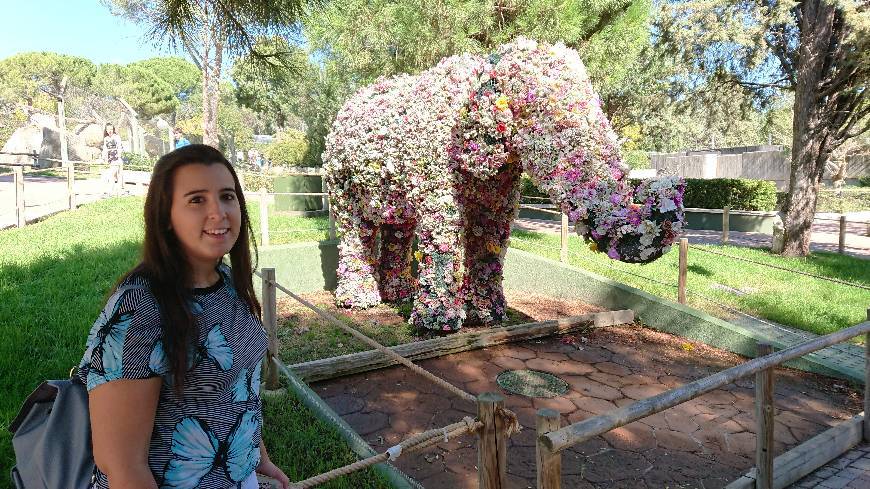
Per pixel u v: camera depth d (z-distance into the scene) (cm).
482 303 597
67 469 131
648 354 556
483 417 198
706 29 1012
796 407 448
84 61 3678
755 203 1622
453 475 324
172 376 121
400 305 688
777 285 824
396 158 548
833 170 2641
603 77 1193
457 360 514
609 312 642
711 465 349
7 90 3434
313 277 780
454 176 522
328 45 1406
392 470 302
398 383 458
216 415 132
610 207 399
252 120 4322
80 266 630
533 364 514
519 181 556
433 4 996
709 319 590
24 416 141
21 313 462
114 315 118
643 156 2228
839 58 988
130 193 1370
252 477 147
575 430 189
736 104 1267
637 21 1112
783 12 936
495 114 469
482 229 579
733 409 432
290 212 1201
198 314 129
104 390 114
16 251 687
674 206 378
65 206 1105
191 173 132
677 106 1263
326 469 298
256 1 448
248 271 153
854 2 892
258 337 147
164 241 130
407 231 691
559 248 948
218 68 1161
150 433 120
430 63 1102
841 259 1039
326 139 671
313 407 371
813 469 352
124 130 3381
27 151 2389
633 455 358
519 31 1031
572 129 429
